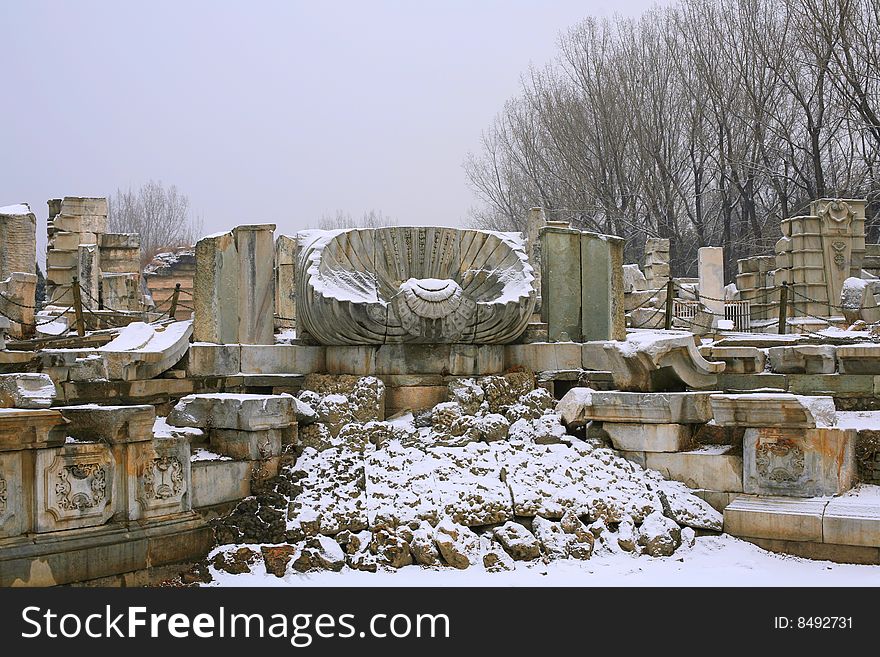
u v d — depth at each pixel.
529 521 7.30
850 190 30.31
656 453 8.07
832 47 28.23
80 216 21.81
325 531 7.01
